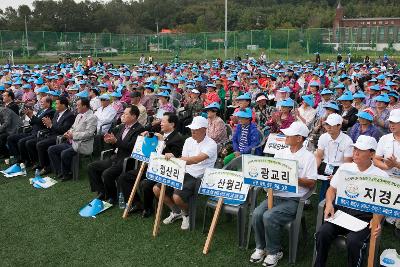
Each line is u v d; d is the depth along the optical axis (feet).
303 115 26.48
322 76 50.93
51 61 123.54
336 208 13.98
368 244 12.65
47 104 27.35
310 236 16.57
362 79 51.55
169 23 312.09
